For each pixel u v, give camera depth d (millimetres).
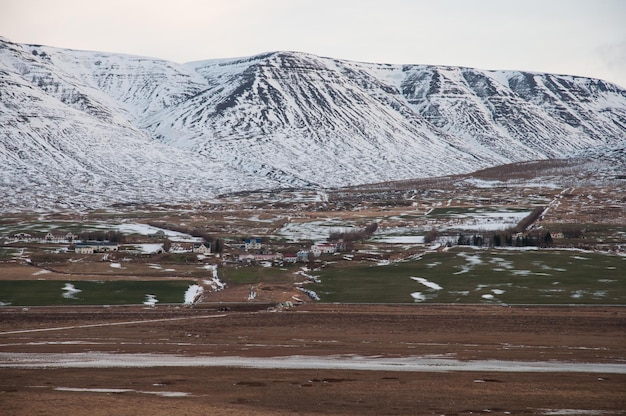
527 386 83938
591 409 72875
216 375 91250
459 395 78938
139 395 77312
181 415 68000
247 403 74125
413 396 78375
